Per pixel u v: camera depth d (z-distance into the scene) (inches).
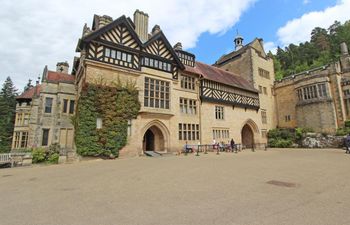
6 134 1412.4
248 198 186.7
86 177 302.0
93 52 587.8
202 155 631.8
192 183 249.0
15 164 484.4
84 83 563.8
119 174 319.3
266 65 1254.3
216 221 137.5
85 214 155.5
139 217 147.1
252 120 1037.2
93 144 545.0
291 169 338.3
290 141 1000.9
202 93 834.8
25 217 152.3
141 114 652.1
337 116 945.5
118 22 638.5
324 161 429.4
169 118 722.8
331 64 993.5
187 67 861.2
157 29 840.3
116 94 604.7
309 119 1026.7
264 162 431.8
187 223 135.0
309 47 1894.7
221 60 1384.1
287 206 164.4
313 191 207.2
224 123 899.4
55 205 178.2
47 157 517.3
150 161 483.5
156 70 711.7
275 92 1248.2
